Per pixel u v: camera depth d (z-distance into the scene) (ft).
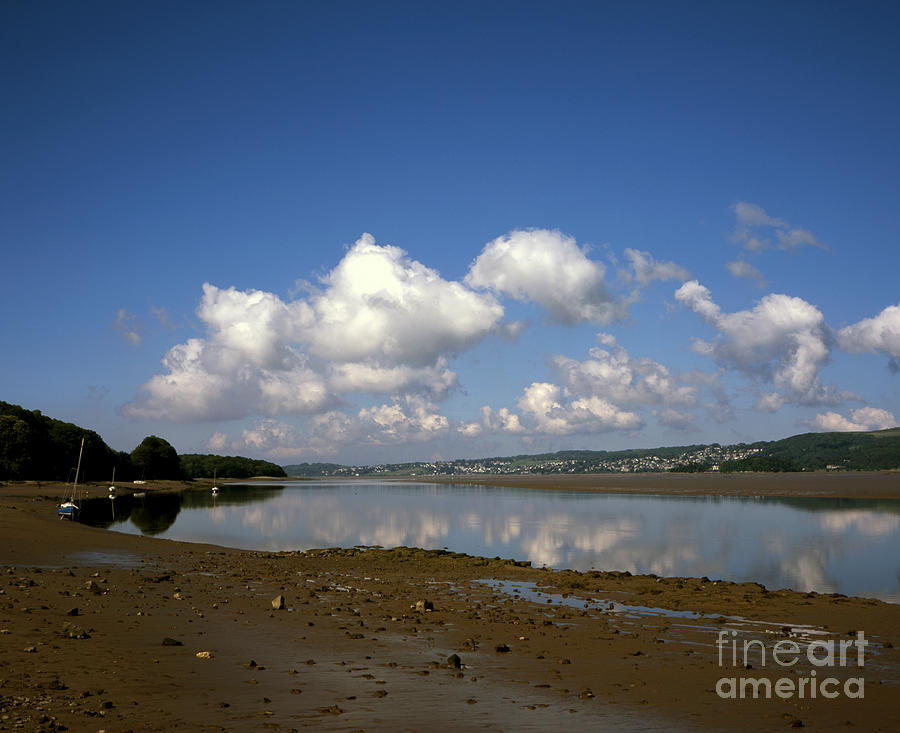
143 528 200.64
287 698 35.94
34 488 395.75
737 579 99.81
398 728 31.42
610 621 63.62
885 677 43.39
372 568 108.27
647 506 284.61
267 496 458.50
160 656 44.42
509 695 38.04
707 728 32.81
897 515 220.02
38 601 63.82
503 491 503.20
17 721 29.55
